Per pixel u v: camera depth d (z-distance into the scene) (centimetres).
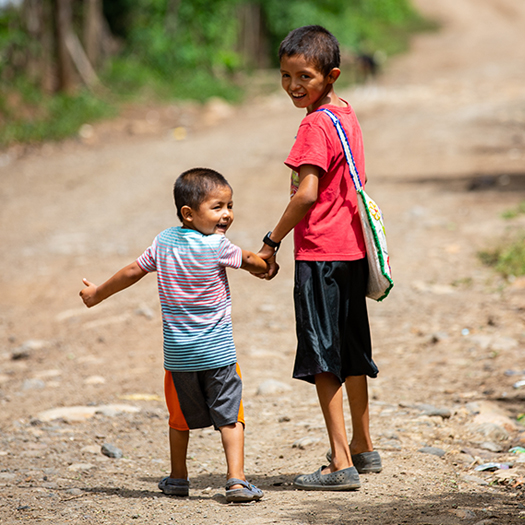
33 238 4084
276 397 1997
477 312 2575
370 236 1322
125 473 1520
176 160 6125
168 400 1348
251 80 11044
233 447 1302
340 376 1351
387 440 1614
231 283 3188
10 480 1455
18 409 1986
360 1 15600
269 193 4834
